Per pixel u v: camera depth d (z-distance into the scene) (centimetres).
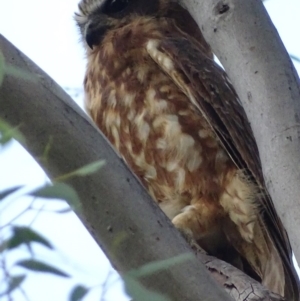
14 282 404
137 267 545
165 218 561
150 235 549
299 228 571
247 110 643
